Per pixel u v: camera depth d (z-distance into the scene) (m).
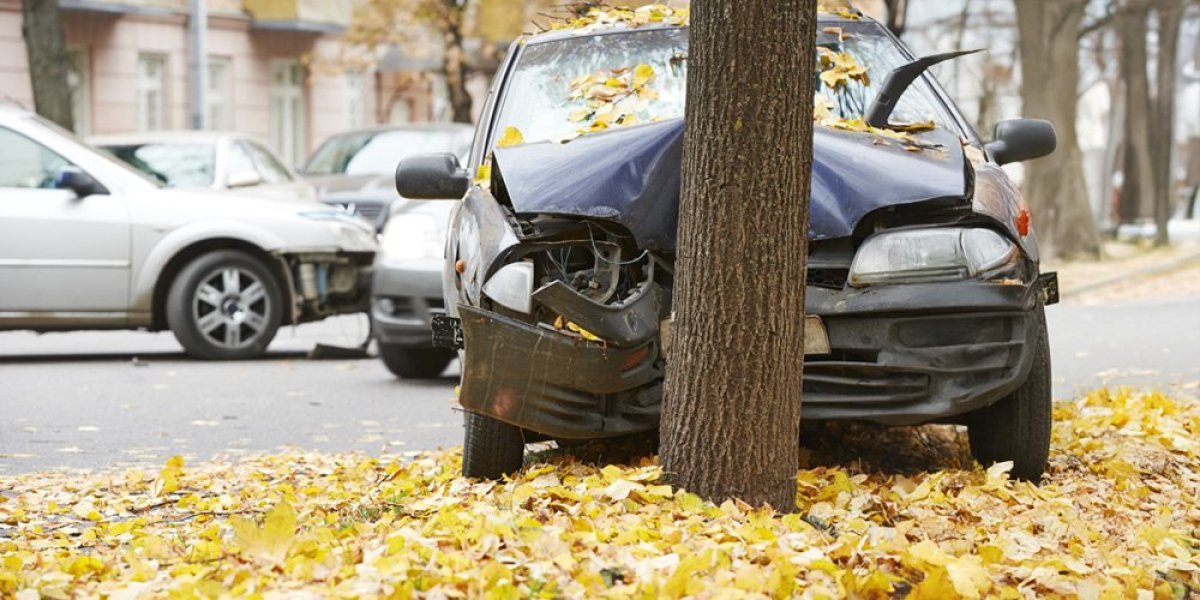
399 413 17.22
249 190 28.34
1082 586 7.95
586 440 12.16
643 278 10.33
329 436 15.62
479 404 10.07
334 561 7.85
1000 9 65.19
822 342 10.23
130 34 57.44
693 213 9.16
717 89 8.93
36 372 21.33
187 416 17.06
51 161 22.66
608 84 12.35
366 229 24.38
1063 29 49.72
